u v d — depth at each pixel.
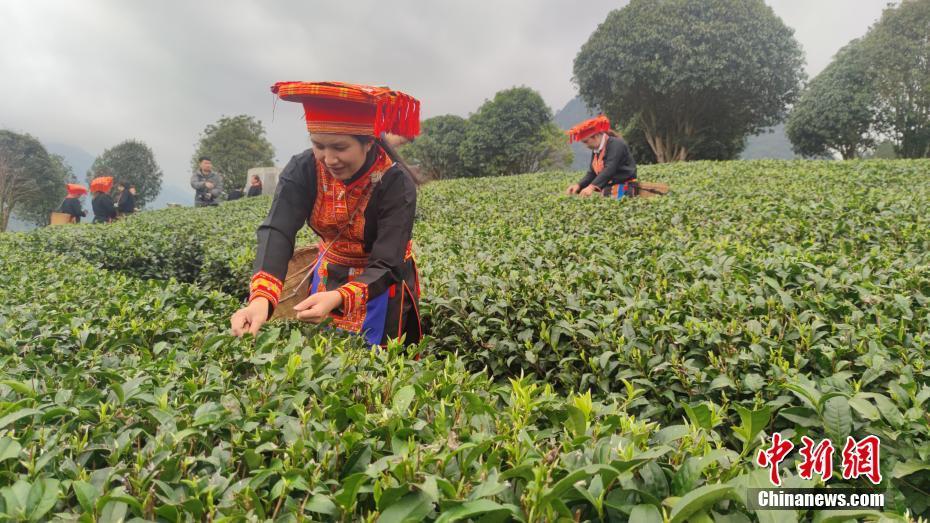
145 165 64.12
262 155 61.75
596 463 1.45
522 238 5.67
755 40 30.03
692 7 30.20
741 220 6.09
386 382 2.12
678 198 7.56
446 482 1.30
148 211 16.98
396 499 1.31
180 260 7.59
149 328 2.88
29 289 4.21
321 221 3.05
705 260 4.15
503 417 1.86
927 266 3.55
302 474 1.45
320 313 2.48
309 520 1.29
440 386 2.10
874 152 36.50
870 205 6.25
